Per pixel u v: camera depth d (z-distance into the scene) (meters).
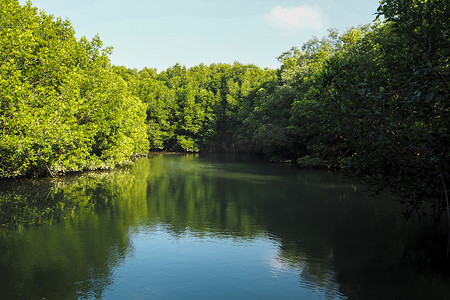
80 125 29.77
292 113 43.06
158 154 73.50
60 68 27.27
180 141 83.06
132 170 35.97
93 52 36.22
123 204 17.70
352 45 35.00
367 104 10.15
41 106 25.34
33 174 26.92
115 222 14.09
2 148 22.08
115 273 8.88
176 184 25.30
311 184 25.53
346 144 11.55
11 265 9.39
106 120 34.53
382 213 15.79
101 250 10.66
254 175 31.64
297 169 37.94
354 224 13.87
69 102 27.16
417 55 9.16
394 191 11.34
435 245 11.12
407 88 9.12
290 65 58.19
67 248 10.82
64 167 28.97
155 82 93.69
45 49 26.22
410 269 9.18
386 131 9.75
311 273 8.95
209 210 16.53
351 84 10.85
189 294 7.70
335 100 10.96
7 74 23.02
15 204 17.25
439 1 9.29
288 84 49.09
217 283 8.29
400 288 8.05
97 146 35.72
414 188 10.51
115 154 35.06
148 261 9.75
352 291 7.91
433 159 9.41
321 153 38.72
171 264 9.55
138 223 13.96
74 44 33.31
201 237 12.13
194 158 59.28
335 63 10.93
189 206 17.42
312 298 7.55
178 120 86.69
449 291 7.92
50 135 23.81
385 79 9.75
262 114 56.12
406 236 12.15
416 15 9.52
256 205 17.73
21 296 7.57
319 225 13.73
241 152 82.62
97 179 27.55
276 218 14.95
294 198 19.70
